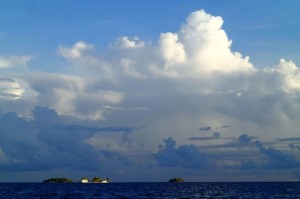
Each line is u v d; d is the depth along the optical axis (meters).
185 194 187.12
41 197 163.00
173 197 160.88
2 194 186.25
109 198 155.38
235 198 154.88
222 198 154.62
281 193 196.62
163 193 199.00
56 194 189.25
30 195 178.62
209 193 197.75
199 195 177.25
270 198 153.88
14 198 155.88
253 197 161.62
